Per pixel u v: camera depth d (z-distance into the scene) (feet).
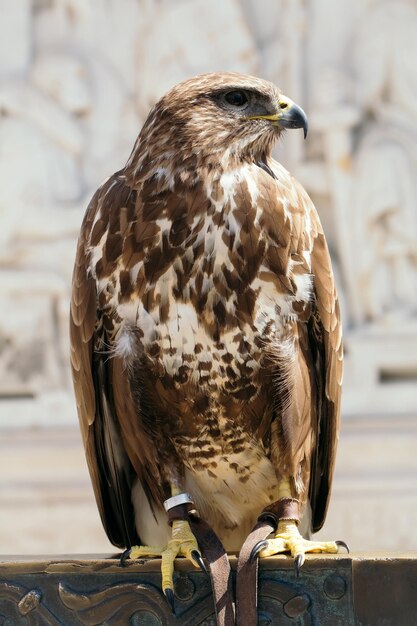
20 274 56.75
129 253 22.99
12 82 59.21
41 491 54.29
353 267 56.08
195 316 22.91
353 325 55.83
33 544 54.13
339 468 53.67
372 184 55.98
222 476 24.66
